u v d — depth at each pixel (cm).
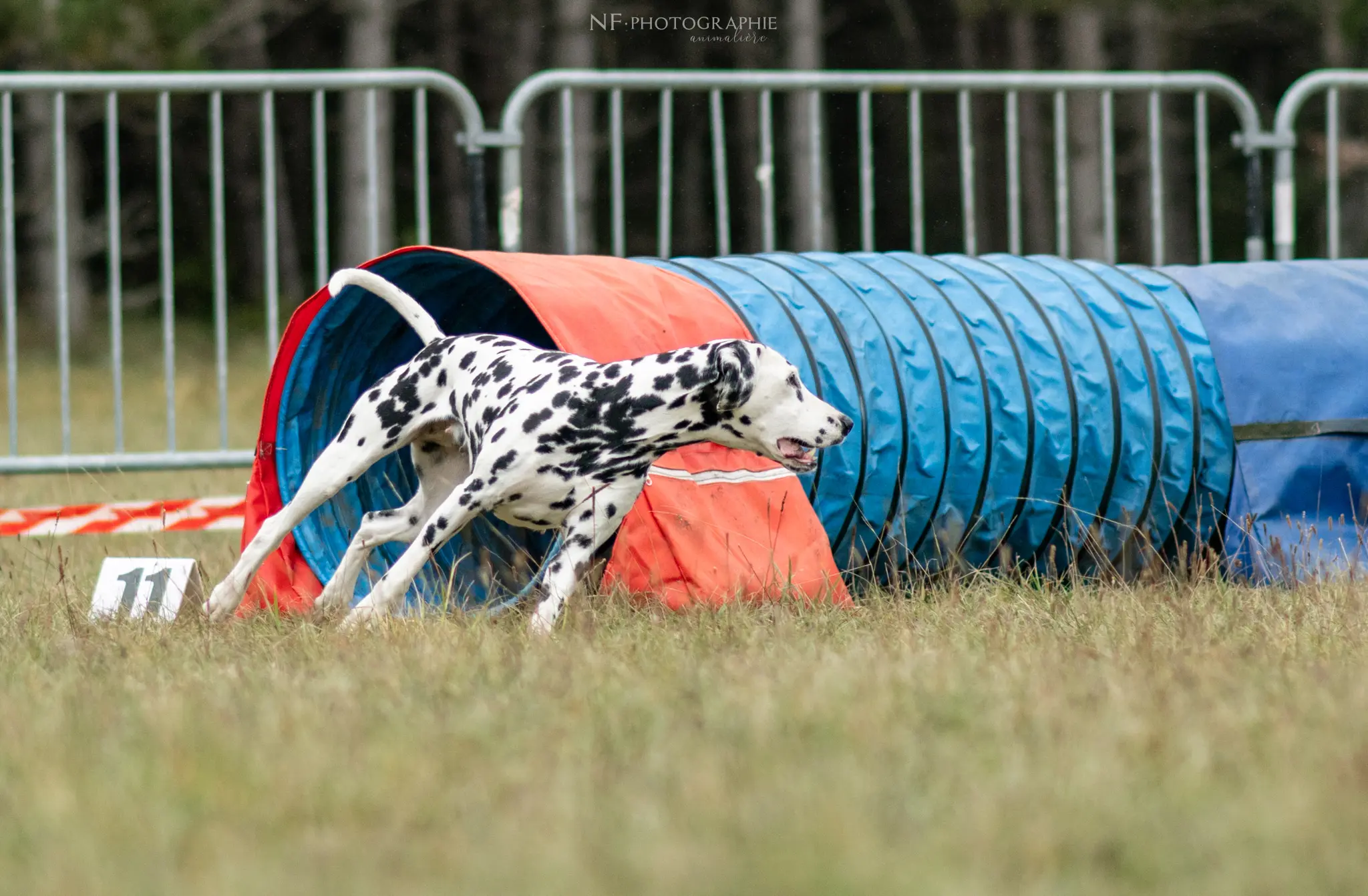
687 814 536
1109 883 489
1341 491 1120
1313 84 1497
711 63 4638
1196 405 1111
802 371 1008
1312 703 679
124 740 638
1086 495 1087
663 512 923
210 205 4944
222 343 1376
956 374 1062
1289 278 1185
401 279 1073
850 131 4672
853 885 472
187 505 1332
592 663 750
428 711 671
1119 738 622
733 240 4844
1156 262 1470
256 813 545
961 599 966
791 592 929
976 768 592
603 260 1041
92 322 4462
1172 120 4456
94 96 4203
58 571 1096
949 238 4716
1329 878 486
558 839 512
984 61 4738
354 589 1012
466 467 988
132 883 482
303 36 4891
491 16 4828
